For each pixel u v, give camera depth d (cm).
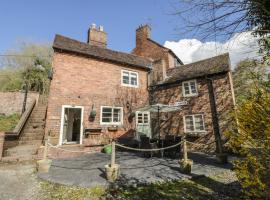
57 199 499
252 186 391
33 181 629
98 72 1352
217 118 1282
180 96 1512
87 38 1623
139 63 1634
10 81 2428
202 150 1311
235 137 358
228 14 327
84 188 567
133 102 1514
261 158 328
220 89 1306
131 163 880
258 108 329
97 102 1300
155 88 1661
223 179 663
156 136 1565
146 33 2103
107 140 1279
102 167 796
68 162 895
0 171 731
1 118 1606
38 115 1361
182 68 1728
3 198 499
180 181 631
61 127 1123
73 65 1248
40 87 2539
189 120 1438
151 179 635
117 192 537
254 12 320
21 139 1059
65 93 1177
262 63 419
